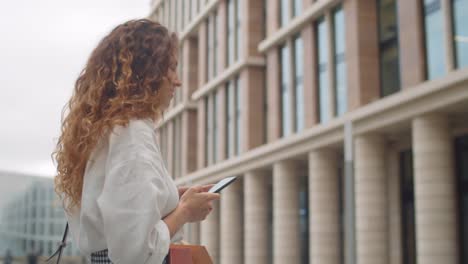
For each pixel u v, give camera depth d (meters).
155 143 1.90
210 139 41.69
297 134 29.44
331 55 27.77
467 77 19.52
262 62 35.81
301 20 29.80
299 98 30.94
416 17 22.31
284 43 32.75
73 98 2.10
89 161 1.93
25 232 115.50
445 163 21.88
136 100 1.93
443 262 21.53
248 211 35.25
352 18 25.84
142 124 1.89
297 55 31.39
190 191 1.96
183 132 47.34
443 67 21.30
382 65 25.42
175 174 49.12
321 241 28.09
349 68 25.83
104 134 1.90
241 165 35.88
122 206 1.77
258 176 35.25
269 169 34.81
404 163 26.86
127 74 1.98
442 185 21.73
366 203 24.94
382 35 25.47
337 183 28.56
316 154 28.62
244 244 38.75
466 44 20.47
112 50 2.04
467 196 23.53
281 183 31.75
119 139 1.86
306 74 29.58
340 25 27.53
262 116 35.69
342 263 31.05
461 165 24.00
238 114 37.62
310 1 29.64
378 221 24.86
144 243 1.75
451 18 21.06
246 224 35.41
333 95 27.45
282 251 31.25
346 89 25.98
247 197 35.50
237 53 38.31
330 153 28.48
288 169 31.70
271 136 32.81
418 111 22.08
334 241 28.20
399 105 22.86
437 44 21.62
